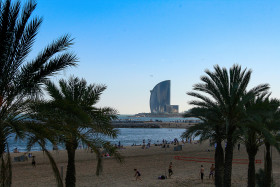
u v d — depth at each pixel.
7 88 7.86
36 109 7.82
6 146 8.14
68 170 13.89
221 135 18.19
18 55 7.90
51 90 14.01
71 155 13.91
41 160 32.12
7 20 7.32
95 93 14.23
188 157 37.44
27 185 20.20
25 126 7.69
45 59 8.02
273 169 28.69
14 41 7.77
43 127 8.01
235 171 27.59
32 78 7.81
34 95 7.72
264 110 14.09
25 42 7.88
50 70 8.00
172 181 22.77
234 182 22.67
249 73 15.08
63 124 8.79
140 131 154.25
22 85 7.68
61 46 8.02
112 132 9.57
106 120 9.47
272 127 16.69
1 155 7.76
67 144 13.28
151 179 23.53
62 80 14.68
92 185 20.95
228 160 16.11
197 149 48.25
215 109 15.87
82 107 9.12
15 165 28.23
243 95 15.36
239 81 15.35
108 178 23.41
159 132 147.12
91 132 10.71
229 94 15.36
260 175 19.39
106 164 30.17
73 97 14.36
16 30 7.70
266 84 15.05
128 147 54.12
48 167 27.38
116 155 10.23
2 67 7.58
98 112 9.37
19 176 23.22
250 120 14.48
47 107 7.80
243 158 36.78
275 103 16.22
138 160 34.00
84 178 23.23
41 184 20.50
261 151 44.66
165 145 51.62
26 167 27.23
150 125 193.00
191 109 16.64
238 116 15.32
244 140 18.05
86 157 34.66
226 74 15.32
